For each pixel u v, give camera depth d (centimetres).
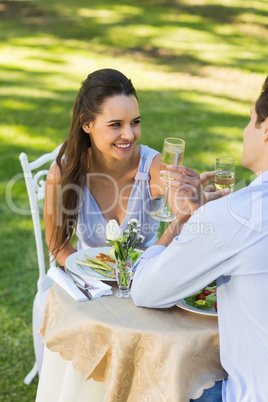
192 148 624
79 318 196
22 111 730
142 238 212
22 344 329
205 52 1019
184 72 915
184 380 183
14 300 372
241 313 175
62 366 215
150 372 187
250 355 174
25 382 298
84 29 1136
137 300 196
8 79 859
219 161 226
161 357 185
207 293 203
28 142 634
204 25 1194
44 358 221
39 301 270
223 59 982
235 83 867
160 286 186
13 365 312
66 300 205
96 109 247
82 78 876
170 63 957
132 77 885
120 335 187
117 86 247
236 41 1095
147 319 193
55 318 203
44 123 694
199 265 175
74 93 810
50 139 646
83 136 261
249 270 169
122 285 206
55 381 217
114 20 1209
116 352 188
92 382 204
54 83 849
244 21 1229
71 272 221
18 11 1254
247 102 789
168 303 191
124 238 203
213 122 712
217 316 194
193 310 195
